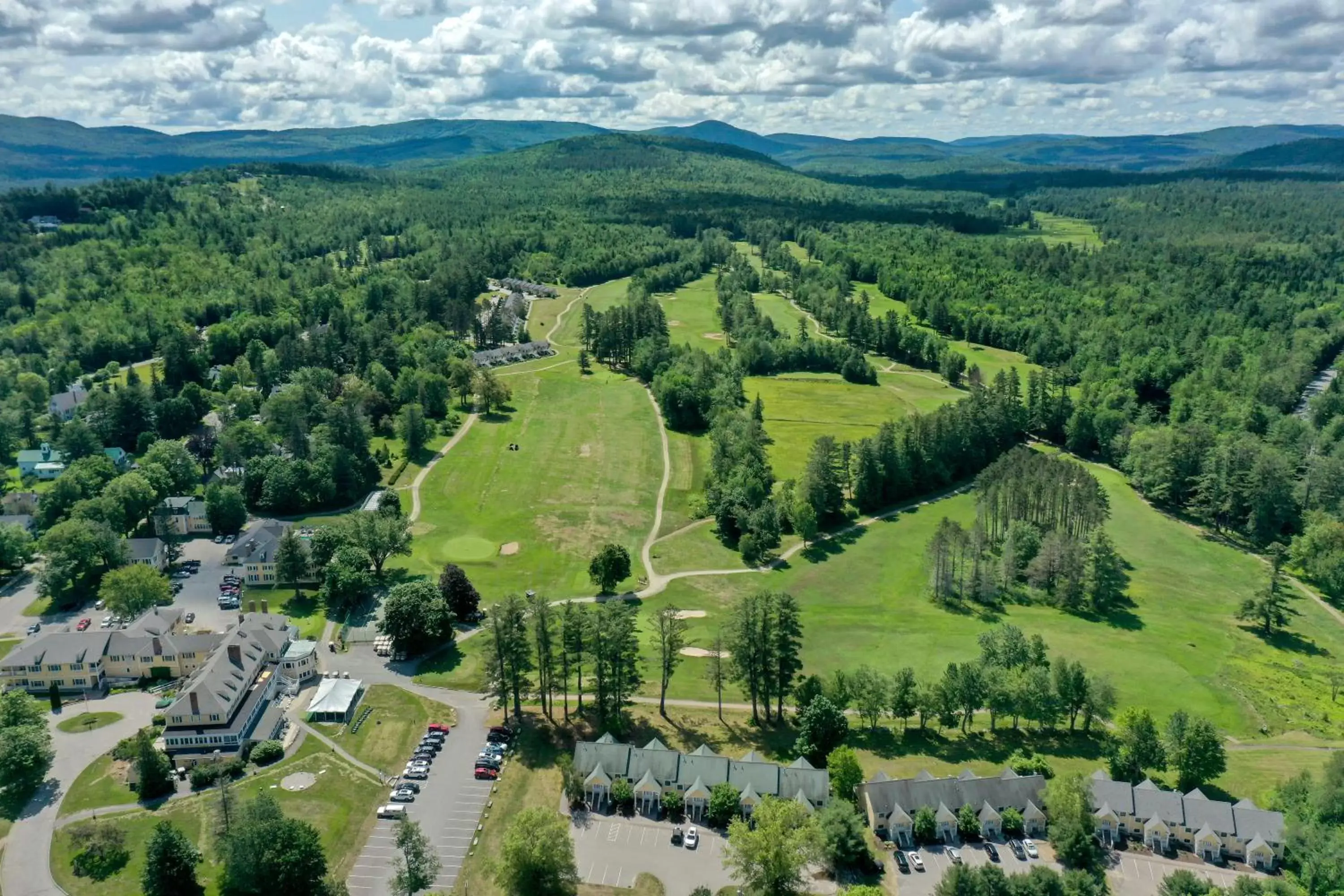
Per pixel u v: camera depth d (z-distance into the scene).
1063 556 191.75
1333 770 122.00
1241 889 103.81
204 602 176.50
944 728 143.88
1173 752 129.00
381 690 147.00
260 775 124.31
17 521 197.25
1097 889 104.38
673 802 120.00
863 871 111.06
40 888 103.94
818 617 180.12
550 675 142.75
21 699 130.38
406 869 106.25
